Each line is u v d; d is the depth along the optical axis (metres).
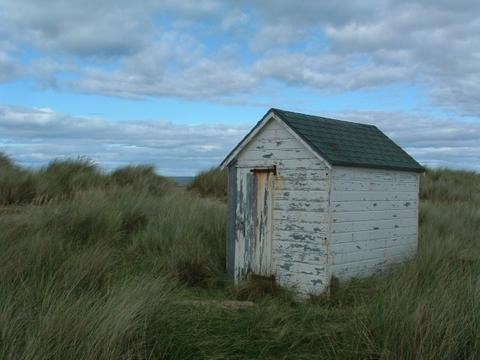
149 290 6.15
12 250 7.54
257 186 8.93
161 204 12.84
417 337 5.12
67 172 15.68
